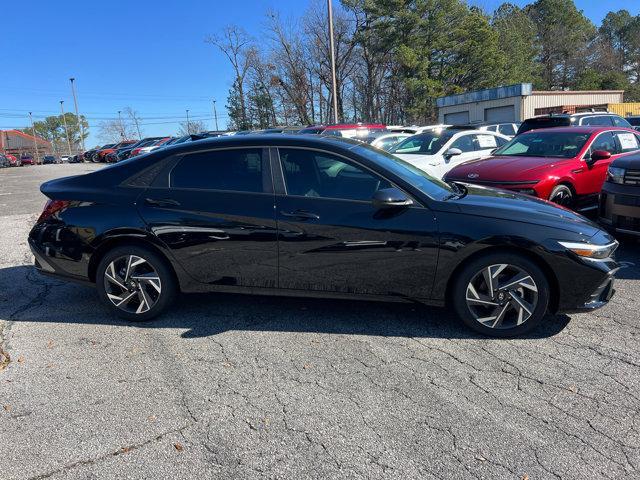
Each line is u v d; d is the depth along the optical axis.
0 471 2.45
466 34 39.03
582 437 2.61
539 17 61.50
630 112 30.38
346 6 39.19
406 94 39.88
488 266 3.67
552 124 11.78
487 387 3.11
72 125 112.75
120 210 4.07
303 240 3.81
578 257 3.54
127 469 2.45
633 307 4.34
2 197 14.59
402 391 3.08
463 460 2.46
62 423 2.83
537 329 3.94
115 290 4.25
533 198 4.36
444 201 3.75
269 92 45.91
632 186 5.55
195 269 4.04
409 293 3.80
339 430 2.71
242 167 4.01
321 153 3.91
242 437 2.68
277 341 3.82
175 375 3.35
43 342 3.90
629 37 71.19
